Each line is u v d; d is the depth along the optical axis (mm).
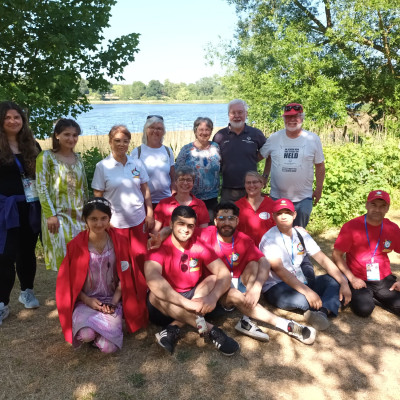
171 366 3338
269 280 4328
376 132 15367
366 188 7484
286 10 20109
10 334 3805
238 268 4055
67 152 4023
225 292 3762
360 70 18609
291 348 3617
